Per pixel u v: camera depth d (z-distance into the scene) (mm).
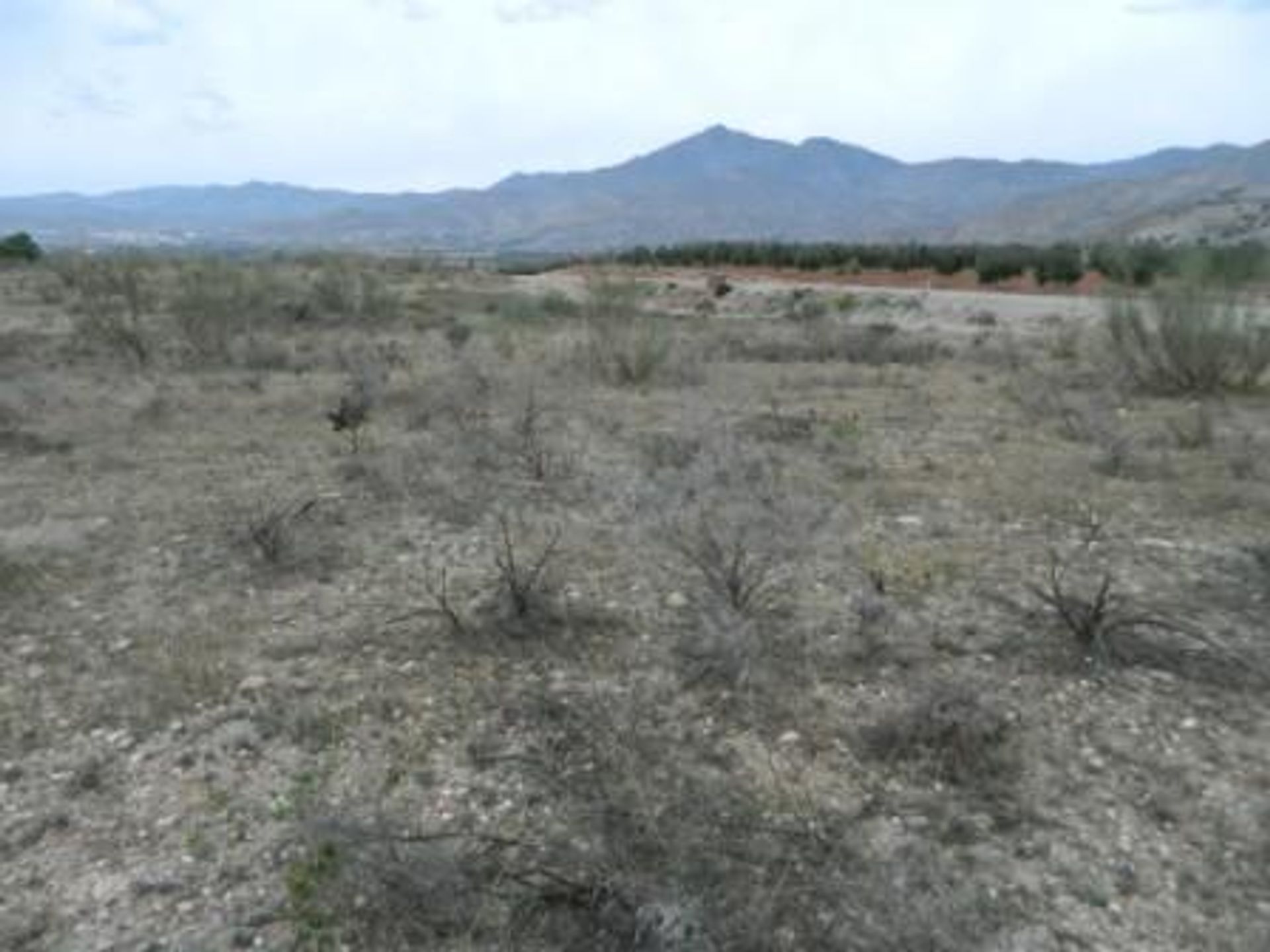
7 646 5129
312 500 7402
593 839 3471
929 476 8188
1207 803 3795
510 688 4621
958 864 3457
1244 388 12461
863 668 4805
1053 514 7180
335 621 5383
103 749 4199
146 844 3605
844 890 3254
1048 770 3996
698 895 3098
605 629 5234
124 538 6742
